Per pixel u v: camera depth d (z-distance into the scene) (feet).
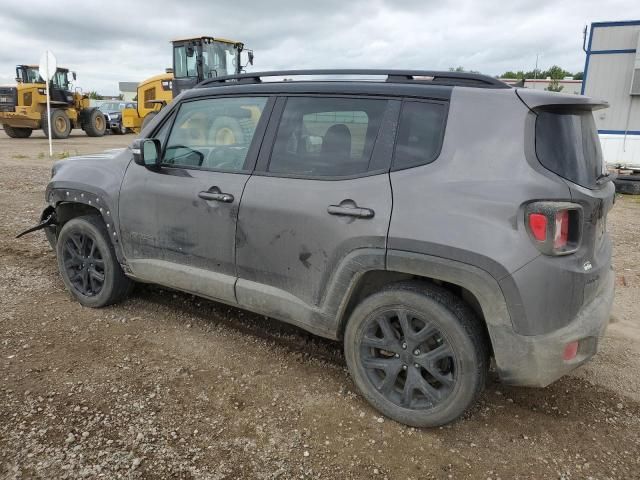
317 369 11.16
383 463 8.40
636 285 16.84
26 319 13.11
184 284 11.82
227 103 11.42
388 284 9.26
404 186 8.79
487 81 8.86
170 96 69.92
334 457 8.50
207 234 11.14
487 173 8.23
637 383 10.96
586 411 9.96
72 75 78.74
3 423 8.99
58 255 14.32
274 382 10.61
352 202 9.18
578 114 8.85
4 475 7.82
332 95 9.99
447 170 8.54
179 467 8.15
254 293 10.66
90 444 8.56
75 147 62.39
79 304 14.17
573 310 8.20
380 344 9.34
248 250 10.57
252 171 10.66
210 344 12.12
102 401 9.73
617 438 9.20
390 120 9.30
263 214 10.21
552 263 7.88
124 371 10.82
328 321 9.84
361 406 9.86
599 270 8.69
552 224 7.79
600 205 8.55
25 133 78.28
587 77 42.60
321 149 9.93
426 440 8.98
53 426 8.96
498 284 7.95
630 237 23.02
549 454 8.74
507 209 7.94
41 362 11.04
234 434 8.96
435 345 8.91
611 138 42.52
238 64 57.26
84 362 11.12
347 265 9.23
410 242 8.52
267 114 10.74
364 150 9.45
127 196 12.41
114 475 7.92
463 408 8.69
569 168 8.21
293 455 8.52
